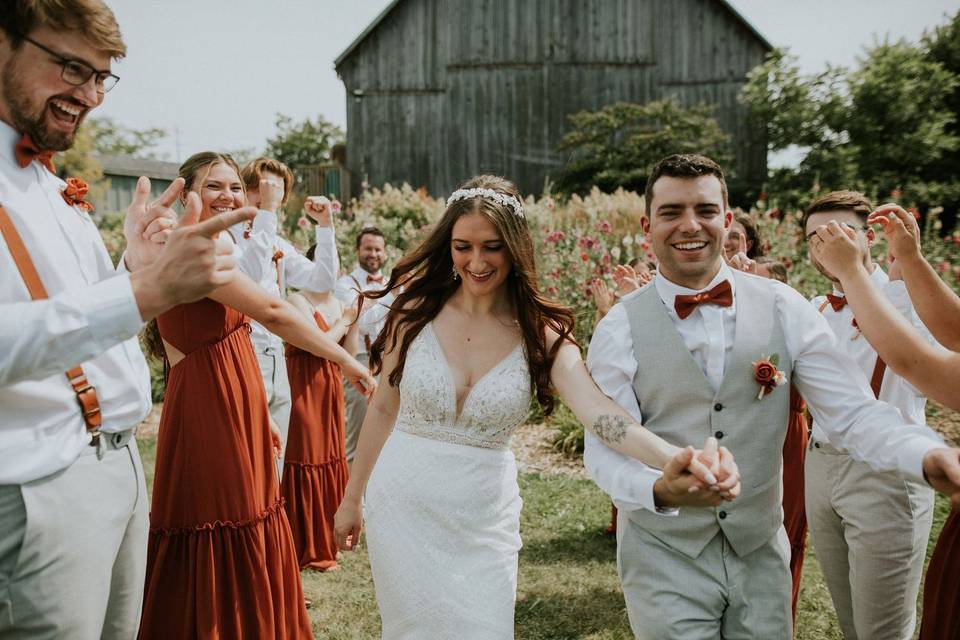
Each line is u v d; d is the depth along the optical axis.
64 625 1.86
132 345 2.13
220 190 3.54
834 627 3.73
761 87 18.61
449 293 2.67
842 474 2.93
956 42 18.53
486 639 2.30
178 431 2.77
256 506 2.82
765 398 2.31
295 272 5.04
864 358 3.07
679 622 2.20
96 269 2.12
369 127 20.84
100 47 1.82
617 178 18.17
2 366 1.50
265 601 2.81
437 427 2.48
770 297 2.40
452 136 20.64
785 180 17.77
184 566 2.74
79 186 2.09
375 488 2.51
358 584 4.30
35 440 1.80
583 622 3.79
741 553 2.27
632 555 2.34
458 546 2.39
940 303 2.14
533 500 5.62
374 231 6.26
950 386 2.00
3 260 1.79
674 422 2.36
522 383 2.50
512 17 20.34
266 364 4.24
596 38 20.22
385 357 2.70
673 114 18.61
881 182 16.86
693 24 19.95
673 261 2.40
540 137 20.42
